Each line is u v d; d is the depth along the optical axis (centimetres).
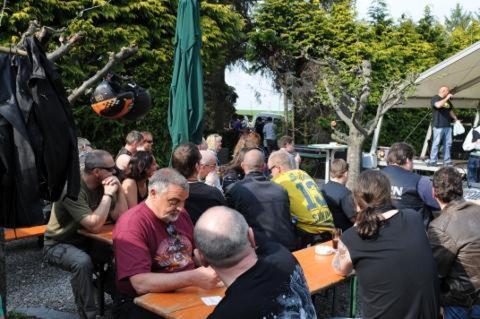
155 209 297
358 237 275
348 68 1195
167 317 247
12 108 225
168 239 303
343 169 502
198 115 482
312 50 1345
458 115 1437
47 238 392
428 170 1052
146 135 607
